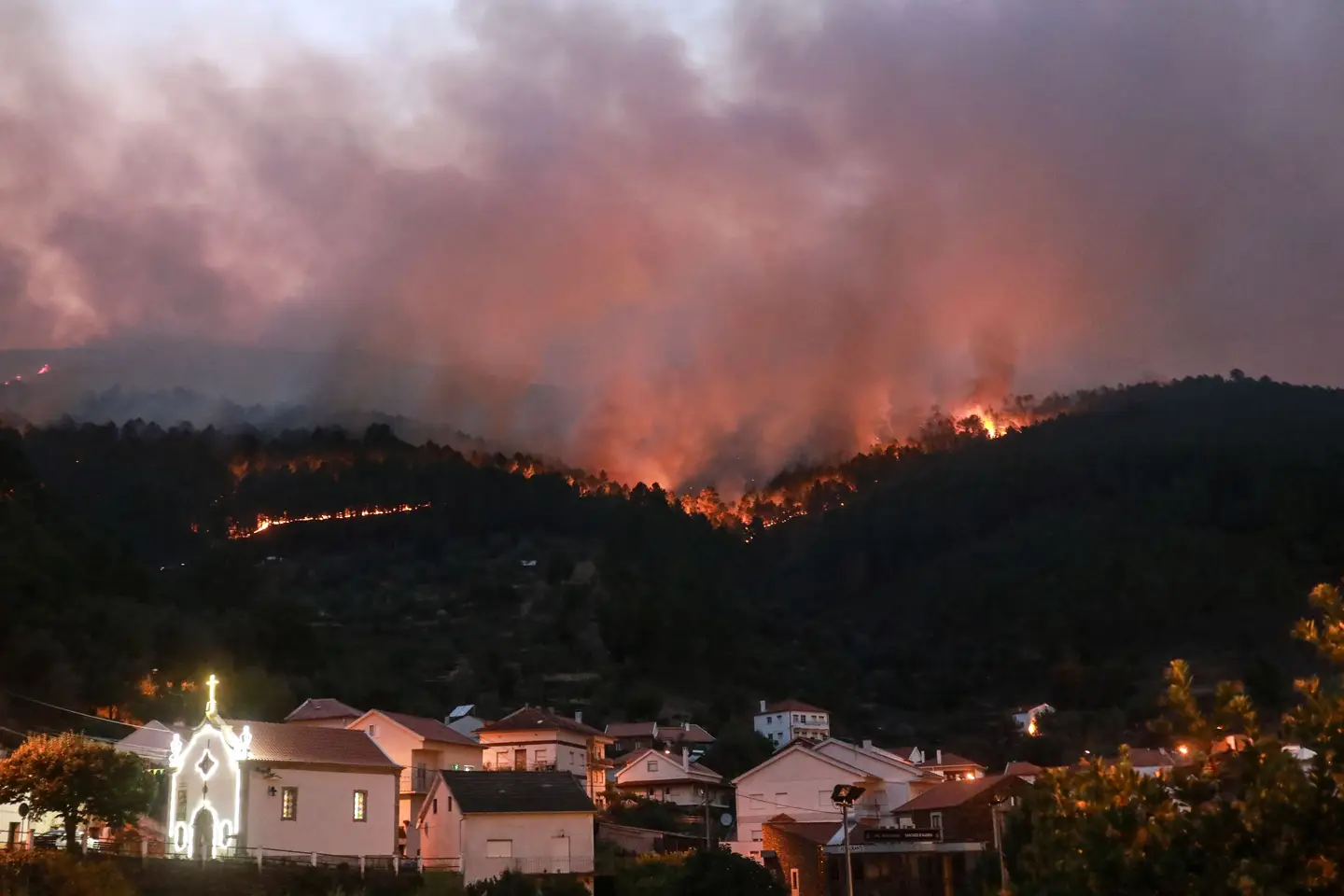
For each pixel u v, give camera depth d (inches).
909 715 7101.4
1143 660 6968.5
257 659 5236.2
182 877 2022.6
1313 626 601.3
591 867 2576.3
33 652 3700.8
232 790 2390.5
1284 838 569.3
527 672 6806.1
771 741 5777.6
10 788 2000.5
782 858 2960.1
